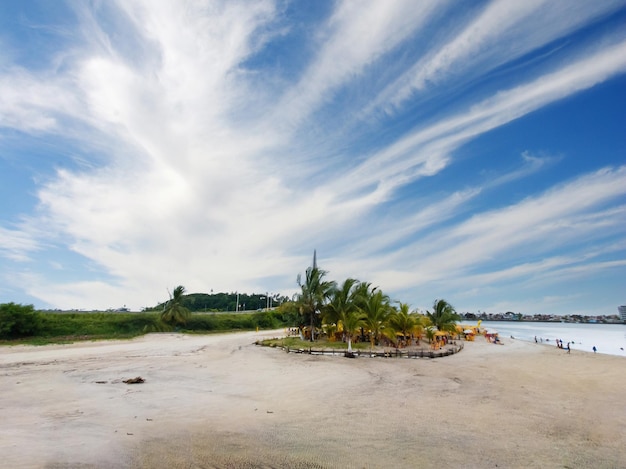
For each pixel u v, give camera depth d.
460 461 6.64
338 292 31.95
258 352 27.25
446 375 17.69
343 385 14.40
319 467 6.27
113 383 13.68
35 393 11.59
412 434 8.18
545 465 6.59
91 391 12.15
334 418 9.48
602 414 10.60
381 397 12.23
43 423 8.34
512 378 17.36
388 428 8.62
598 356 32.47
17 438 7.18
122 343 33.41
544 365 23.73
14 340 33.34
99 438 7.41
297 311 34.91
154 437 7.62
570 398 12.88
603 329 138.25
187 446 7.14
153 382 14.12
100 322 44.28
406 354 25.86
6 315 34.81
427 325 38.12
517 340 59.62
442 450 7.19
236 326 63.78
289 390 13.26
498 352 33.75
